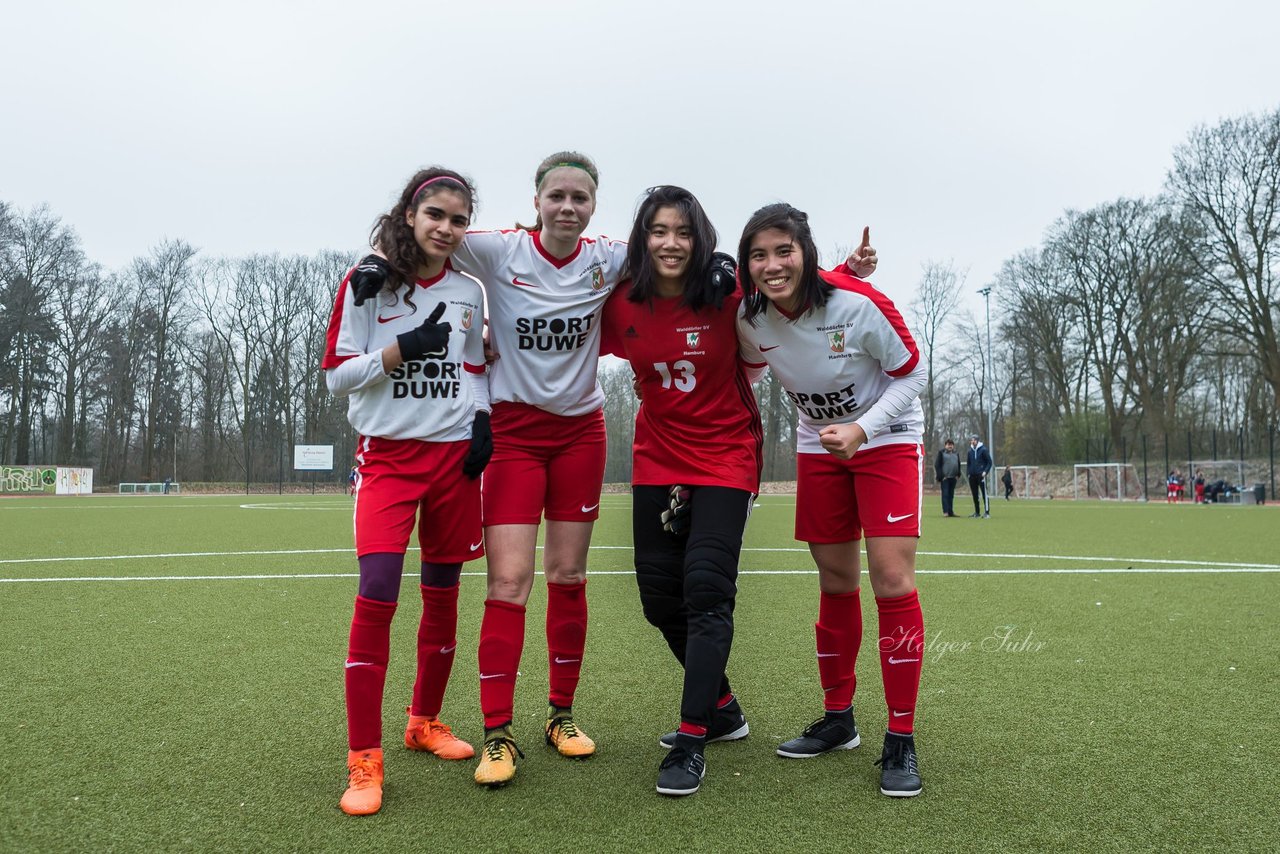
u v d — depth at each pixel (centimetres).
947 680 361
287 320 4972
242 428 5131
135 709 317
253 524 1452
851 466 274
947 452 1792
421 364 259
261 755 268
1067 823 215
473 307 271
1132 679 361
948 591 612
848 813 223
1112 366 3728
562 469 287
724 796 237
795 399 283
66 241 4416
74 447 4650
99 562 809
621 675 376
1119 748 273
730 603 265
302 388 5019
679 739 245
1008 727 296
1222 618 502
